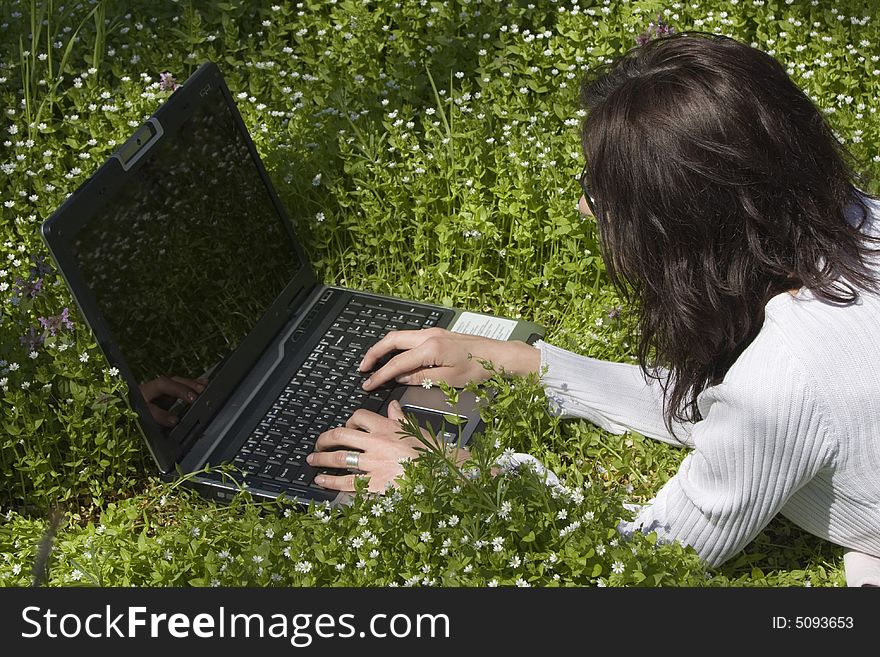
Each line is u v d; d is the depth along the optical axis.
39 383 4.32
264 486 3.89
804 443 3.09
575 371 4.26
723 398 3.14
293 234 4.75
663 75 3.08
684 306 3.16
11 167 5.20
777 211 3.05
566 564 3.42
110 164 3.82
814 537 3.96
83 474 4.06
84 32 6.35
